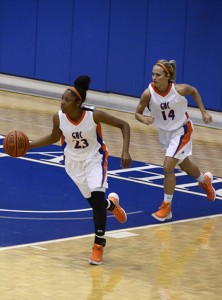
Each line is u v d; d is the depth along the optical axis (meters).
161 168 19.91
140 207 15.89
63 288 10.66
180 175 19.27
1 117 25.48
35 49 31.06
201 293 10.80
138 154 21.55
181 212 15.77
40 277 11.09
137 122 26.88
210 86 27.08
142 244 13.29
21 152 12.08
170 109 14.62
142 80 28.52
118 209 13.27
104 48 29.31
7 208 15.12
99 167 12.12
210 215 15.67
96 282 11.05
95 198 12.05
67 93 11.72
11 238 13.10
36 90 31.20
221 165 21.09
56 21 30.42
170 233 14.12
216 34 26.83
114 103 29.36
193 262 12.38
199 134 25.72
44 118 25.95
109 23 29.11
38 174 18.25
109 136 23.89
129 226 14.44
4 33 31.78
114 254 12.59
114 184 17.72
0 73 31.94
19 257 12.02
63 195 16.45
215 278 11.59
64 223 14.30
